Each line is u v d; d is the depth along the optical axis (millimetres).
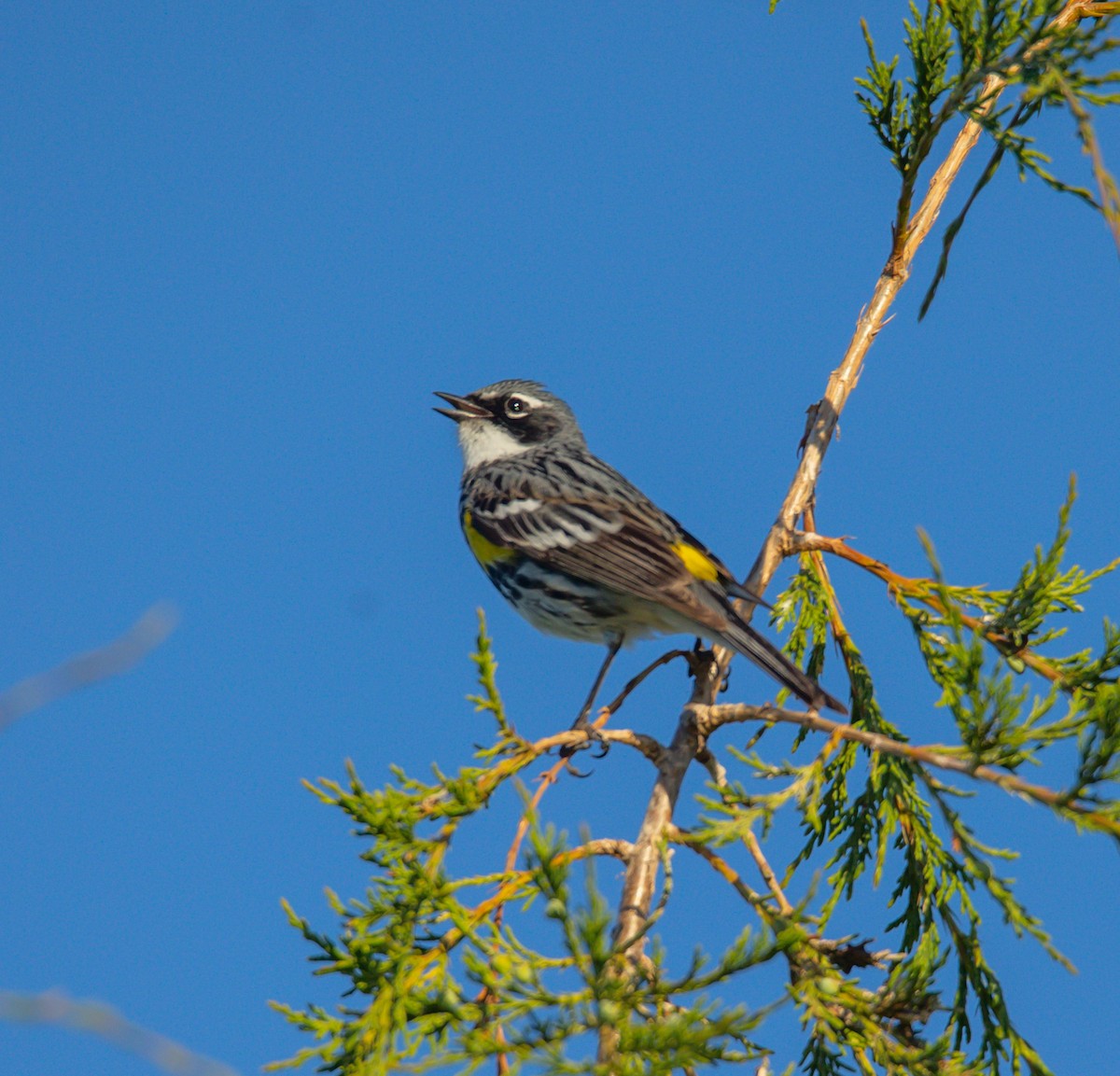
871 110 12156
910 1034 8688
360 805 8492
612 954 7141
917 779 10203
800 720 8812
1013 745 7910
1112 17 9719
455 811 8656
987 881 8312
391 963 8281
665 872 8438
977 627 8367
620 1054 7242
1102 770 7602
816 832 10680
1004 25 10648
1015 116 10344
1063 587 10492
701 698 10852
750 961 7344
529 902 8508
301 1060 7930
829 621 11547
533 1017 7270
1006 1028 9328
